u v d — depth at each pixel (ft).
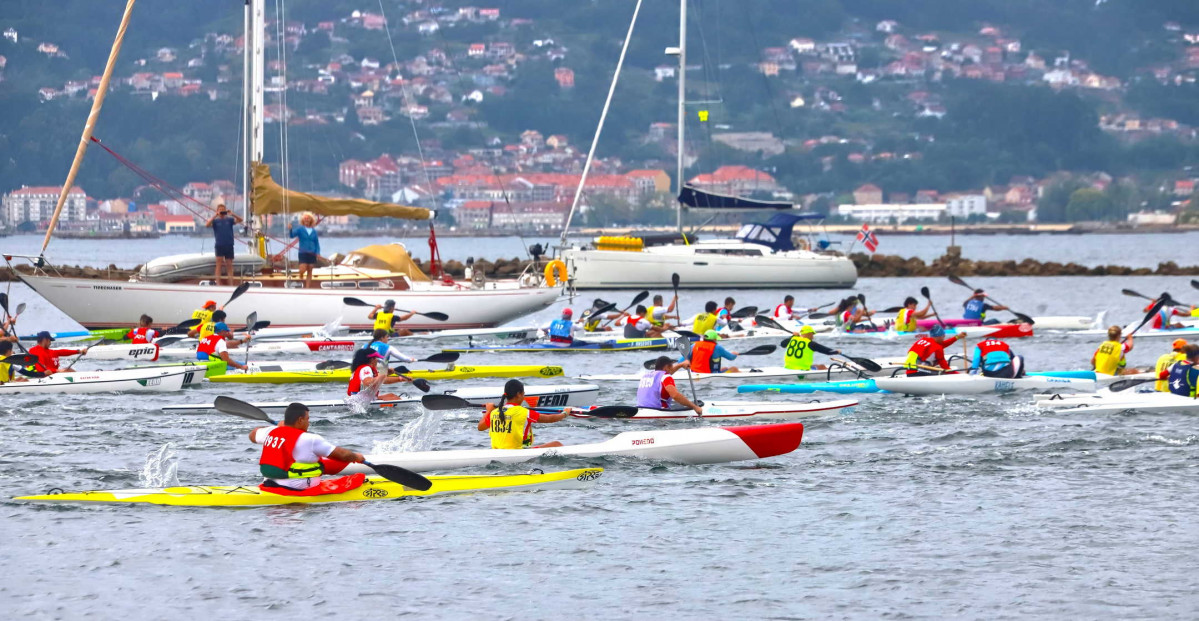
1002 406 265.34
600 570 148.46
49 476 194.59
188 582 144.15
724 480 192.03
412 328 433.48
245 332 348.18
